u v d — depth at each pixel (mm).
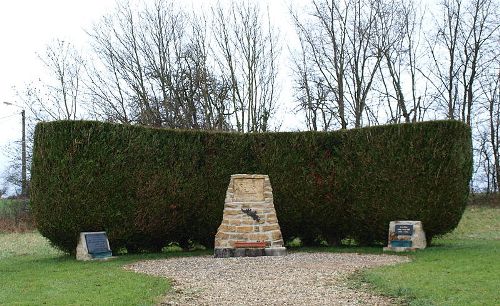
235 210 13016
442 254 11531
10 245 17812
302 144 15242
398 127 14000
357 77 27734
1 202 28875
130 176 13625
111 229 13383
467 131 13641
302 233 15750
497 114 28484
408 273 9016
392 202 13992
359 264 10492
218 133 15227
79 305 7133
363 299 7328
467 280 8188
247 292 7930
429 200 13461
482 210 24500
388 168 14062
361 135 14648
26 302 7418
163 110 29266
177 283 8773
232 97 28531
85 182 12883
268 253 12680
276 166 15242
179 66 29297
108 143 13305
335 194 15008
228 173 15164
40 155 12820
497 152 28625
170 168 14352
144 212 13875
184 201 14578
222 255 12797
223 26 28250
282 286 8312
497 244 13562
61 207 12688
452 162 13336
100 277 9469
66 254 13852
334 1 27766
